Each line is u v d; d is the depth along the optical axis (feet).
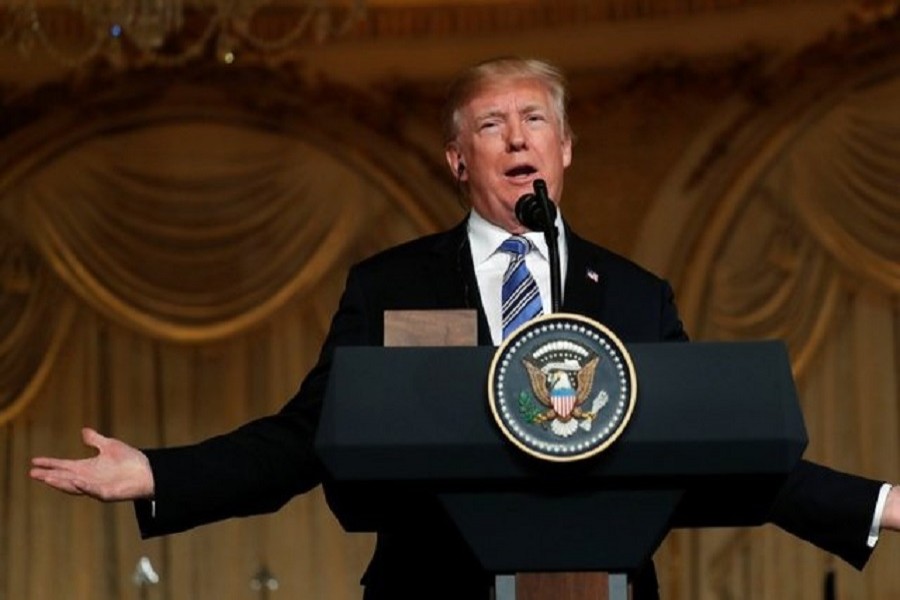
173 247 68.18
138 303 67.87
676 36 66.80
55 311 68.03
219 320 67.82
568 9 67.51
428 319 17.79
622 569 16.81
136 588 66.74
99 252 68.08
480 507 16.81
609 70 67.26
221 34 66.13
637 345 16.89
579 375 16.49
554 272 18.67
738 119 65.67
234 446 19.77
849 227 64.13
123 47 68.64
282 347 67.97
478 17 68.18
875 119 64.23
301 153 68.33
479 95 21.06
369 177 68.08
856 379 63.72
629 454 16.56
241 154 68.49
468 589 18.61
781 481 17.13
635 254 66.13
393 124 68.28
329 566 66.54
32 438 67.56
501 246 20.68
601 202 66.85
